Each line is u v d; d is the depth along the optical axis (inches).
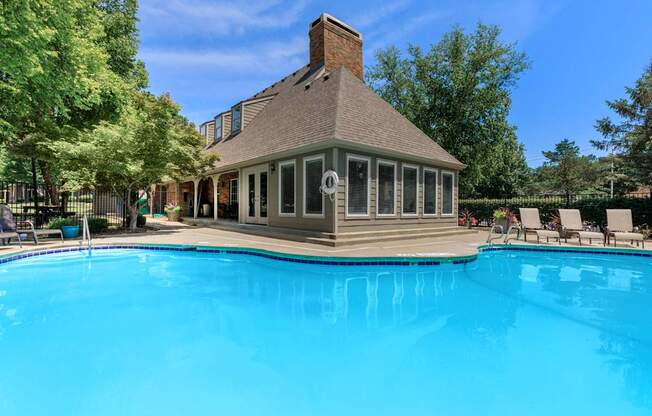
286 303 206.7
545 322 174.7
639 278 274.1
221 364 127.8
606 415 96.5
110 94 519.5
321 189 400.5
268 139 527.5
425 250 346.6
